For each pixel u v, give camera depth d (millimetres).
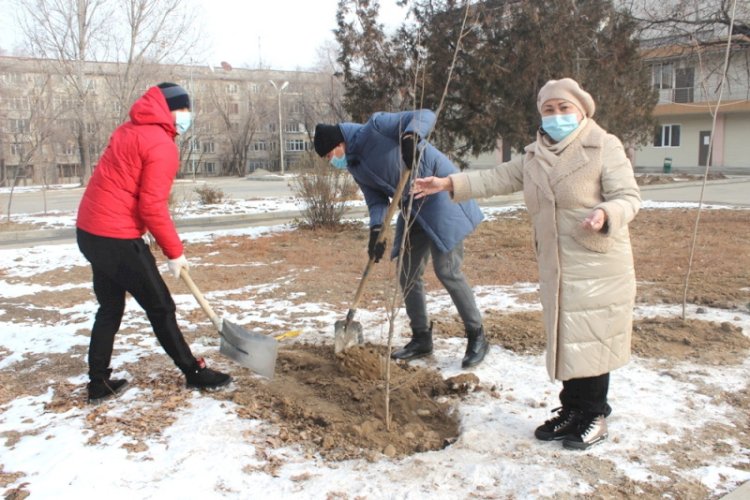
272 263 9383
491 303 6512
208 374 4266
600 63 14031
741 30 14109
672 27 14781
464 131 14180
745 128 35812
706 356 4730
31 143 22109
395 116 4344
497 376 4430
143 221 3895
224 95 59031
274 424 3746
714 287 6910
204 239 12016
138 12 19016
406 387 4234
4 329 5941
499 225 12812
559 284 3211
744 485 3010
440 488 3023
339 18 13945
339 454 3395
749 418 3744
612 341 3258
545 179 3242
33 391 4395
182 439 3531
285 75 61875
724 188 23094
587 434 3391
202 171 63312
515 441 3479
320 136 4527
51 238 14227
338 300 6895
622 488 3000
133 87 17094
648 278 7570
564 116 3213
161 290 4039
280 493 2994
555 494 2943
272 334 5629
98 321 4098
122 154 3750
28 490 3043
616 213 2994
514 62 13336
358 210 17297
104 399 4133
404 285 4656
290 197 22797
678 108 35438
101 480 3117
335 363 4684
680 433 3547
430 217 4371
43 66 23281
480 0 13344
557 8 13211
